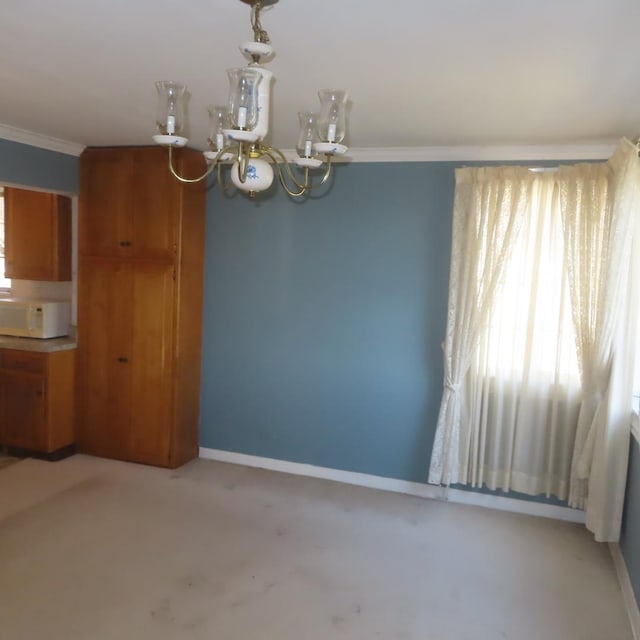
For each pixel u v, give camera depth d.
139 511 3.51
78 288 4.25
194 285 4.20
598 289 3.19
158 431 4.16
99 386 4.27
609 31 1.82
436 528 3.45
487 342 3.55
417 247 3.80
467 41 1.94
